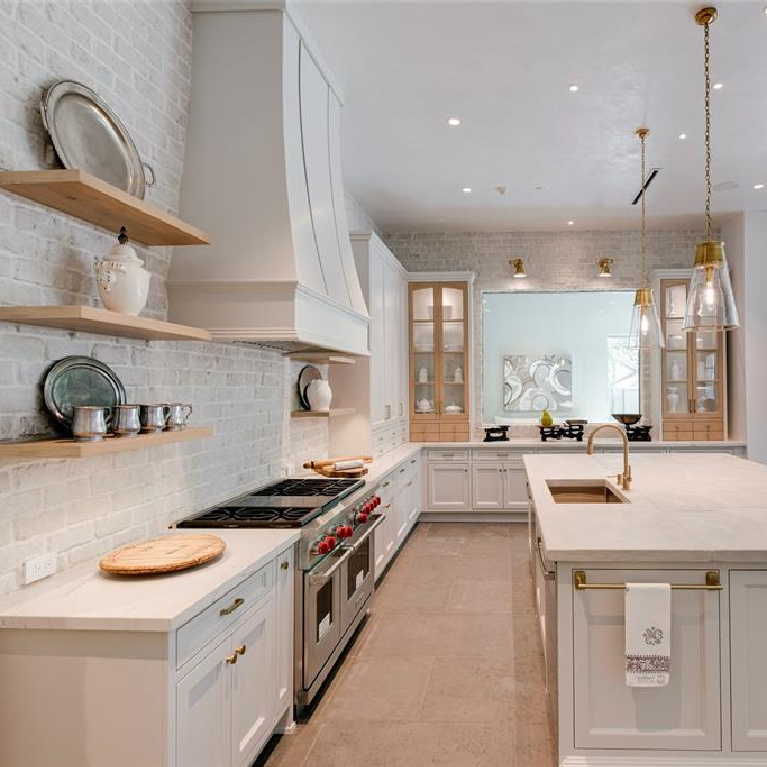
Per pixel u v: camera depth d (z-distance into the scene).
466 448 7.25
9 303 1.98
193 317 2.88
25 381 2.04
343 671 3.49
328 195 3.60
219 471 3.33
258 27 3.06
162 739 1.79
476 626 4.13
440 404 7.45
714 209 6.79
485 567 5.48
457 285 7.43
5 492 1.96
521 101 4.21
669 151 5.12
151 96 2.75
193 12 3.09
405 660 3.62
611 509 3.13
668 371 7.31
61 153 2.12
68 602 1.90
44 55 2.13
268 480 3.98
